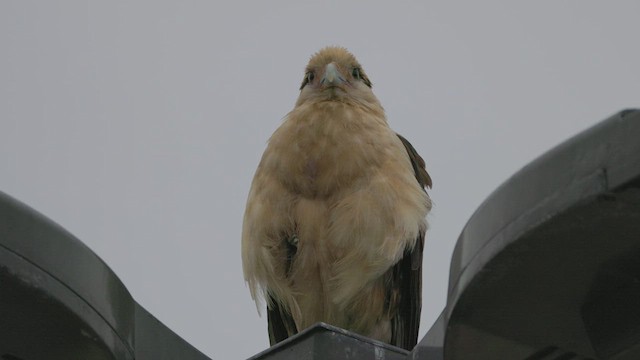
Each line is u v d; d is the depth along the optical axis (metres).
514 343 6.30
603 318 6.06
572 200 5.30
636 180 5.08
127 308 7.11
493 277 5.77
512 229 5.57
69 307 6.47
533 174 5.55
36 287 6.30
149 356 7.99
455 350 6.36
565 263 5.72
